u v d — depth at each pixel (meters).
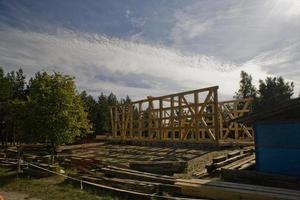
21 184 15.27
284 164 12.77
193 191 10.97
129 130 29.47
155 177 13.02
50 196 12.60
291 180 11.42
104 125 59.28
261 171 13.41
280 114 13.08
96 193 12.48
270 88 56.66
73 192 12.91
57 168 17.48
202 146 20.44
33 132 19.06
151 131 26.12
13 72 50.12
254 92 61.06
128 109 29.77
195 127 21.41
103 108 60.91
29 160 21.20
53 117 18.72
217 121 19.75
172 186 11.58
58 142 19.08
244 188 10.36
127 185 12.47
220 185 10.94
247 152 17.92
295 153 12.50
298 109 12.57
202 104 21.00
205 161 16.44
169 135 28.88
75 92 20.00
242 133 24.02
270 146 13.27
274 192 9.71
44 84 19.17
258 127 13.77
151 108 26.34
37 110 18.80
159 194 11.25
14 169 19.70
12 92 44.72
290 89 57.97
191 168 15.27
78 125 19.77
